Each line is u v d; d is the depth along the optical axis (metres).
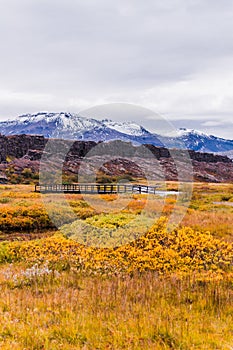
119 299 10.74
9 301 10.44
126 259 14.90
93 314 9.56
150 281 12.66
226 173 135.25
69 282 12.79
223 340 8.25
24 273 13.38
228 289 11.99
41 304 10.23
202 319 9.50
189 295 11.37
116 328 8.70
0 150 113.94
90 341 8.09
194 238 16.80
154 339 8.23
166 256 14.70
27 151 122.19
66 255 15.76
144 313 9.57
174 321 9.19
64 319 9.07
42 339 8.07
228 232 20.31
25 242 18.36
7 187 58.56
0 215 26.75
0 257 16.61
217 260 14.89
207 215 25.72
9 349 7.56
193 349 7.82
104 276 13.76
